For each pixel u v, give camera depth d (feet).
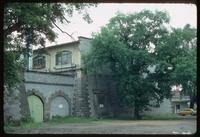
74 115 126.21
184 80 124.06
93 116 131.03
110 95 138.21
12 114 97.09
